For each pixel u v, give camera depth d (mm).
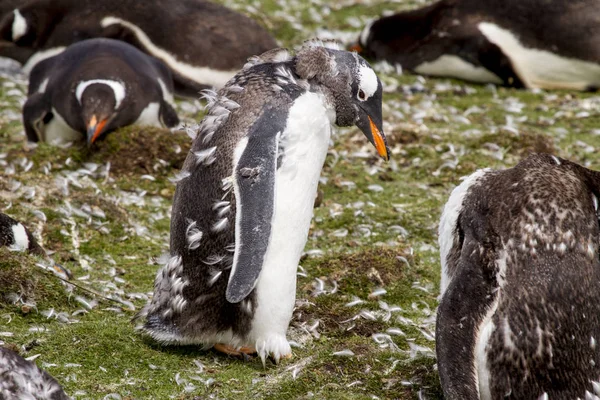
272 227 9195
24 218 12984
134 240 13219
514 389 8047
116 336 10164
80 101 15977
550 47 20953
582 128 18469
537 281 8180
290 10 26078
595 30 20609
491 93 21125
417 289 11898
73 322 10586
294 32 24391
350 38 24078
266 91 9570
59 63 17531
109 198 14203
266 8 25859
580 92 21250
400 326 10945
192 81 20719
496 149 16578
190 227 9531
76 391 9031
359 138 17062
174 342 9984
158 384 9328
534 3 21016
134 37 20750
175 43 20672
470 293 8250
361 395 9328
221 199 9344
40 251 11789
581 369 8117
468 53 21594
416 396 9375
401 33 22641
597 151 17125
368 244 13336
